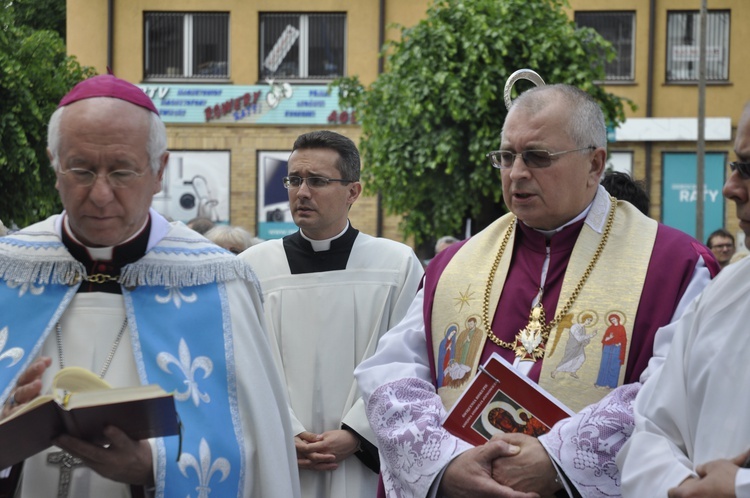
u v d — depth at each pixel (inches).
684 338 96.7
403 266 172.9
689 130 682.2
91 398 88.4
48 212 416.5
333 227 172.2
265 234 701.9
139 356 105.3
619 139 687.1
